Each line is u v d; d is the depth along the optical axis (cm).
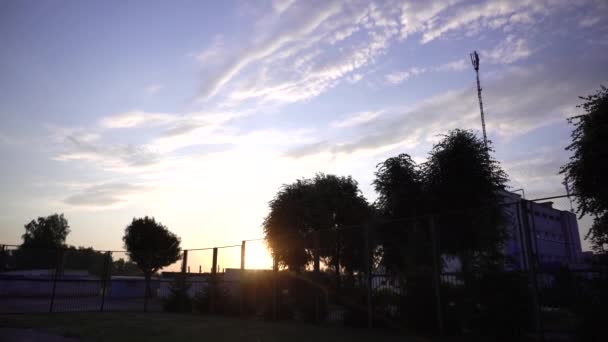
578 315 991
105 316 1959
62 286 3162
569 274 1033
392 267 1484
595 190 1247
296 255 1852
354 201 3384
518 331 1109
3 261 2442
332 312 1631
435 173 2084
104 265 2450
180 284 2366
